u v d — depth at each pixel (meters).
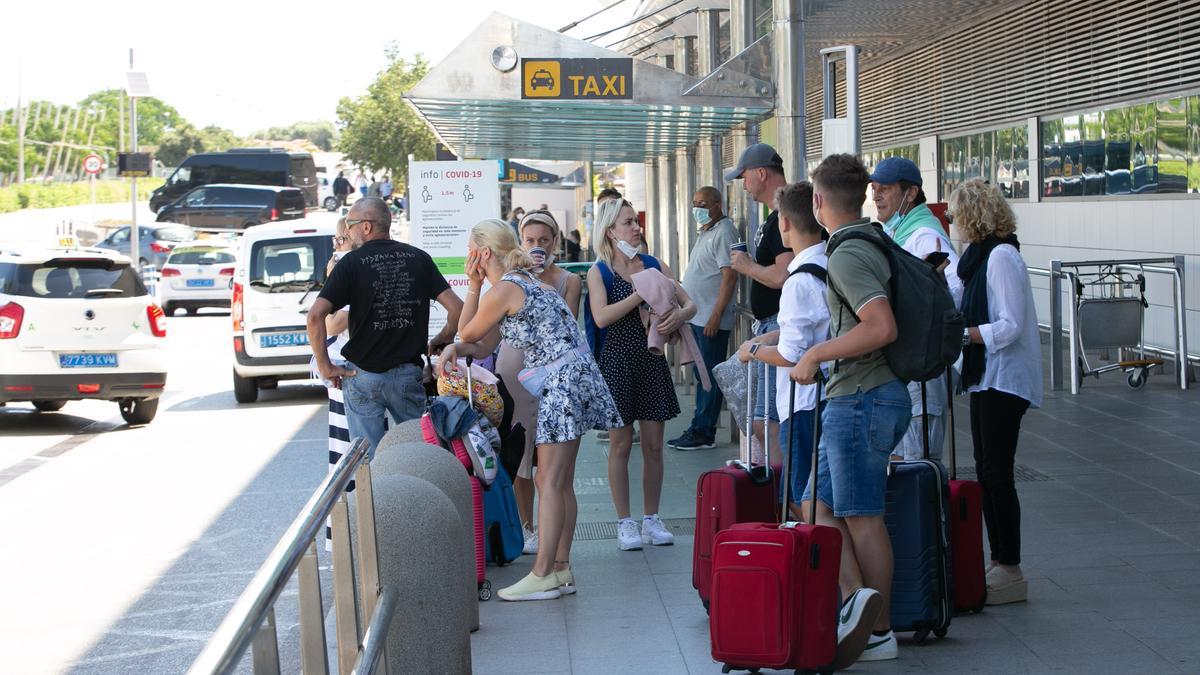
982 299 5.86
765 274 6.90
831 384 5.01
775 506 5.65
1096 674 5.02
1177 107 13.66
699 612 6.16
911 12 15.72
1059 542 7.17
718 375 6.11
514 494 7.35
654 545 7.54
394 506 4.45
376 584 3.99
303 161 54.06
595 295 7.36
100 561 8.12
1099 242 15.52
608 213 7.42
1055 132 16.55
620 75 9.33
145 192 89.50
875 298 4.73
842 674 5.04
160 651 6.31
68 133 94.62
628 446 7.43
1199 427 10.66
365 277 7.21
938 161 20.62
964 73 19.16
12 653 6.30
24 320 13.28
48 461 11.96
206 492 10.27
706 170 13.48
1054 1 16.17
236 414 14.81
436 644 4.48
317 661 3.04
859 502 4.94
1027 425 11.11
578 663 5.48
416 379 7.41
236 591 7.36
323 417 14.34
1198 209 13.31
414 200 9.65
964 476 9.36
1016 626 5.65
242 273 15.33
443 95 9.27
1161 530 7.38
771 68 9.52
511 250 6.44
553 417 6.31
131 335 13.64
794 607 4.64
